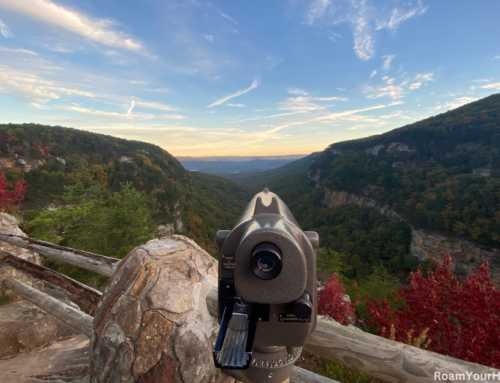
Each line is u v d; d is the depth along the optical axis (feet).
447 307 13.37
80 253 7.25
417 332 11.93
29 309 8.67
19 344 7.73
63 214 32.48
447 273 13.58
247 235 1.69
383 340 3.69
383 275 55.98
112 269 6.39
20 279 9.70
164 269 4.97
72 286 7.43
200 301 5.07
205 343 4.73
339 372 8.39
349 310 13.65
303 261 1.68
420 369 3.30
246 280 1.71
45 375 7.00
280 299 1.71
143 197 39.09
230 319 2.02
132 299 4.68
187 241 5.66
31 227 31.14
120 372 4.38
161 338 4.51
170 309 4.68
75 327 7.13
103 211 36.04
